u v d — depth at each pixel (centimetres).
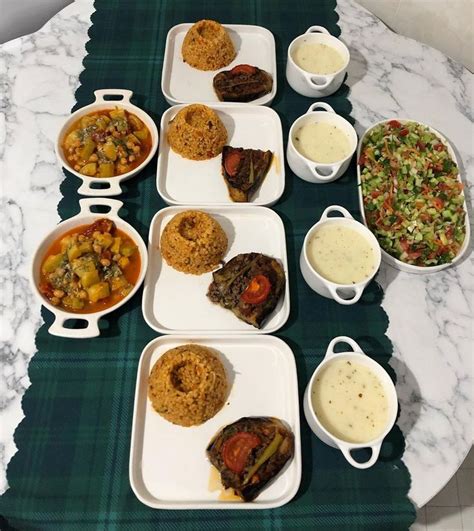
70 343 165
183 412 146
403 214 184
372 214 184
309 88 211
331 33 236
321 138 195
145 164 190
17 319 170
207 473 145
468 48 257
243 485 138
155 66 224
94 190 185
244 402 155
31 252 182
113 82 219
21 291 175
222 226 186
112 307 161
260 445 141
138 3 242
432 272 181
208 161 201
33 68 222
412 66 230
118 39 231
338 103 217
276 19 240
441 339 170
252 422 146
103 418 154
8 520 142
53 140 205
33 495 142
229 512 141
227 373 160
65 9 239
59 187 194
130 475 141
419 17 260
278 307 172
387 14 268
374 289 177
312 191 195
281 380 159
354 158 199
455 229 181
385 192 188
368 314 173
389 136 197
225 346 164
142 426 151
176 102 210
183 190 194
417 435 155
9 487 144
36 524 140
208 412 150
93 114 202
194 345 158
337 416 143
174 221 174
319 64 214
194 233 174
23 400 156
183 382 152
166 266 178
